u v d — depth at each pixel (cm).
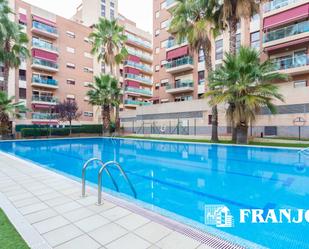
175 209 408
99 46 2388
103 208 339
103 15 4094
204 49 1516
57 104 2547
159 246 233
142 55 4016
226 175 702
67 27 3141
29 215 312
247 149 1157
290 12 1748
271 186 573
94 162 947
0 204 354
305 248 269
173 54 2627
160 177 680
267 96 1220
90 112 3350
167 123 2203
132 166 861
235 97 1180
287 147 1095
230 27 1363
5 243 235
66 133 2316
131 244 237
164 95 2816
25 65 2678
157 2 2947
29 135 2031
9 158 859
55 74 2977
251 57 1173
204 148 1274
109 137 2080
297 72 1698
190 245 235
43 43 2819
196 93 2434
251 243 262
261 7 1947
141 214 316
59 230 268
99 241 243
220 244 240
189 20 1598
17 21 2617
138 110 2517
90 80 3375
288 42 1741
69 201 369
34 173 580
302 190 533
